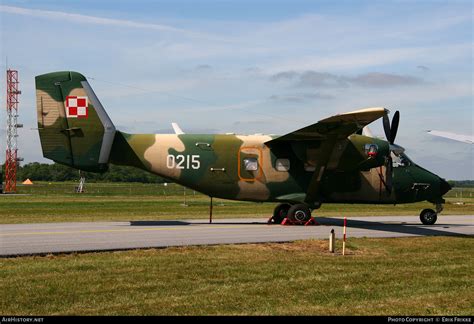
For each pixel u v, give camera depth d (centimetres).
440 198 2398
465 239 1805
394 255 1462
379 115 1820
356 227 2180
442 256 1453
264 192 2220
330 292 1016
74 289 996
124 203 4688
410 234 1928
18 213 3209
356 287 1062
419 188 2341
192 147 2200
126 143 2181
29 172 19250
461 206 4678
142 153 2183
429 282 1116
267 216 3027
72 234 1723
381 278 1150
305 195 2212
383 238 1791
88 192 7981
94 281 1062
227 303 921
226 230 1930
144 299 938
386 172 2278
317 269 1234
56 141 2100
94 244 1491
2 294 951
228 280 1101
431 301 959
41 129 2091
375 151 2172
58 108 2100
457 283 1109
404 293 1019
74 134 2105
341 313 870
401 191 2327
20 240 1552
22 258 1271
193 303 918
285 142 2200
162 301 927
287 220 2216
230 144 2211
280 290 1023
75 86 2108
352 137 2186
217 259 1329
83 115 2109
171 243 1541
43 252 1331
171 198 6072
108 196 6469
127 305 895
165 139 2205
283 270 1215
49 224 2145
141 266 1218
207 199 5853
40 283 1035
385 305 927
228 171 2203
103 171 2161
